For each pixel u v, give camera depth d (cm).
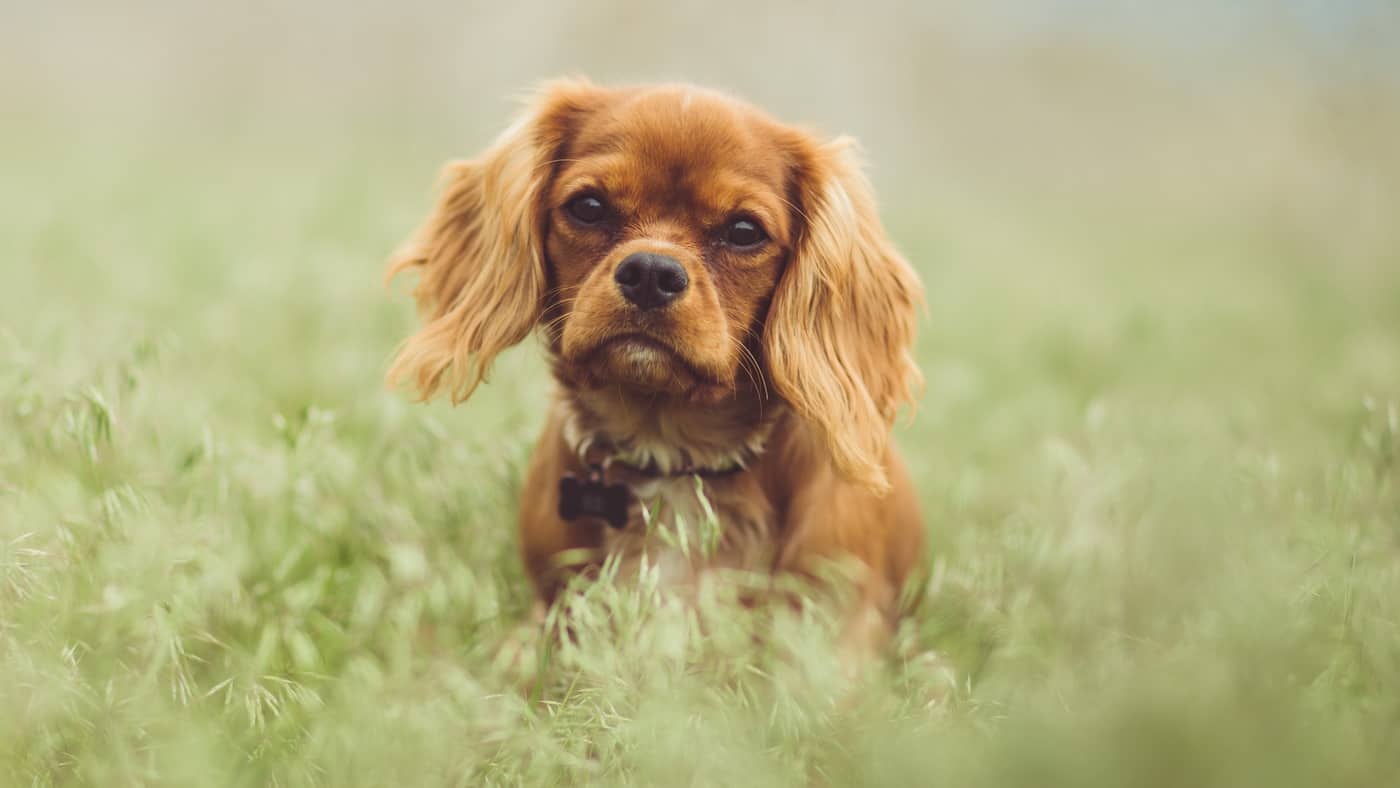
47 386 382
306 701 298
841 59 2064
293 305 643
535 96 383
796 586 346
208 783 259
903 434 582
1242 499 369
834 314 371
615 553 354
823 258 365
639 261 323
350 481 405
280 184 1255
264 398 530
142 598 305
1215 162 2014
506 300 370
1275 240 1527
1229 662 279
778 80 2019
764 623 344
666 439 371
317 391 545
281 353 594
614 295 328
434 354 380
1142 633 343
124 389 381
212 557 332
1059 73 2245
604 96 372
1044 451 480
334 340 607
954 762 257
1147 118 2183
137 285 680
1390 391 648
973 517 476
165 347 432
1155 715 245
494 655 349
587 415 377
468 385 377
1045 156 2148
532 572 389
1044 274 1174
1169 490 372
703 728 281
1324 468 446
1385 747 264
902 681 330
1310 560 341
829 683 297
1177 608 339
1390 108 1866
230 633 342
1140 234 1616
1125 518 393
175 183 1244
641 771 281
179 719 287
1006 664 346
